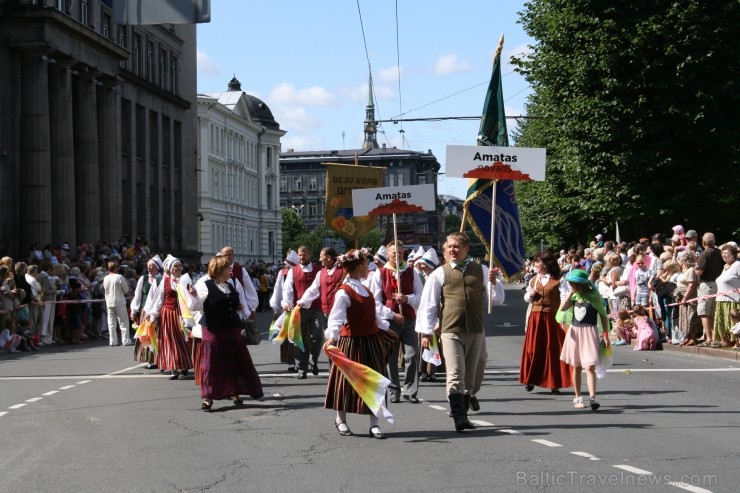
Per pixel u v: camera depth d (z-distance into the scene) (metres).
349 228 23.23
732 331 20.47
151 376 17.56
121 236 52.84
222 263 13.28
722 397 13.80
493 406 13.09
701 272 21.48
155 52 59.78
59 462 9.52
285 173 159.12
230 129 105.88
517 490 8.00
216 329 13.19
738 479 8.30
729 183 36.28
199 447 10.25
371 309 10.90
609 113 35.47
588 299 12.79
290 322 16.86
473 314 11.17
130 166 54.81
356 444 10.31
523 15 39.22
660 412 12.34
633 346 23.64
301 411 12.90
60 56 41.78
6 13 39.25
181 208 63.97
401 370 17.75
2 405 13.73
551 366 14.27
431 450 9.88
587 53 36.12
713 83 35.03
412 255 17.69
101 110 48.47
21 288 24.39
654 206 35.91
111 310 26.69
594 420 11.73
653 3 35.50
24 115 39.78
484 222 17.08
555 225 59.56
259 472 8.91
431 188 16.03
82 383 16.44
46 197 39.72
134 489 8.31
